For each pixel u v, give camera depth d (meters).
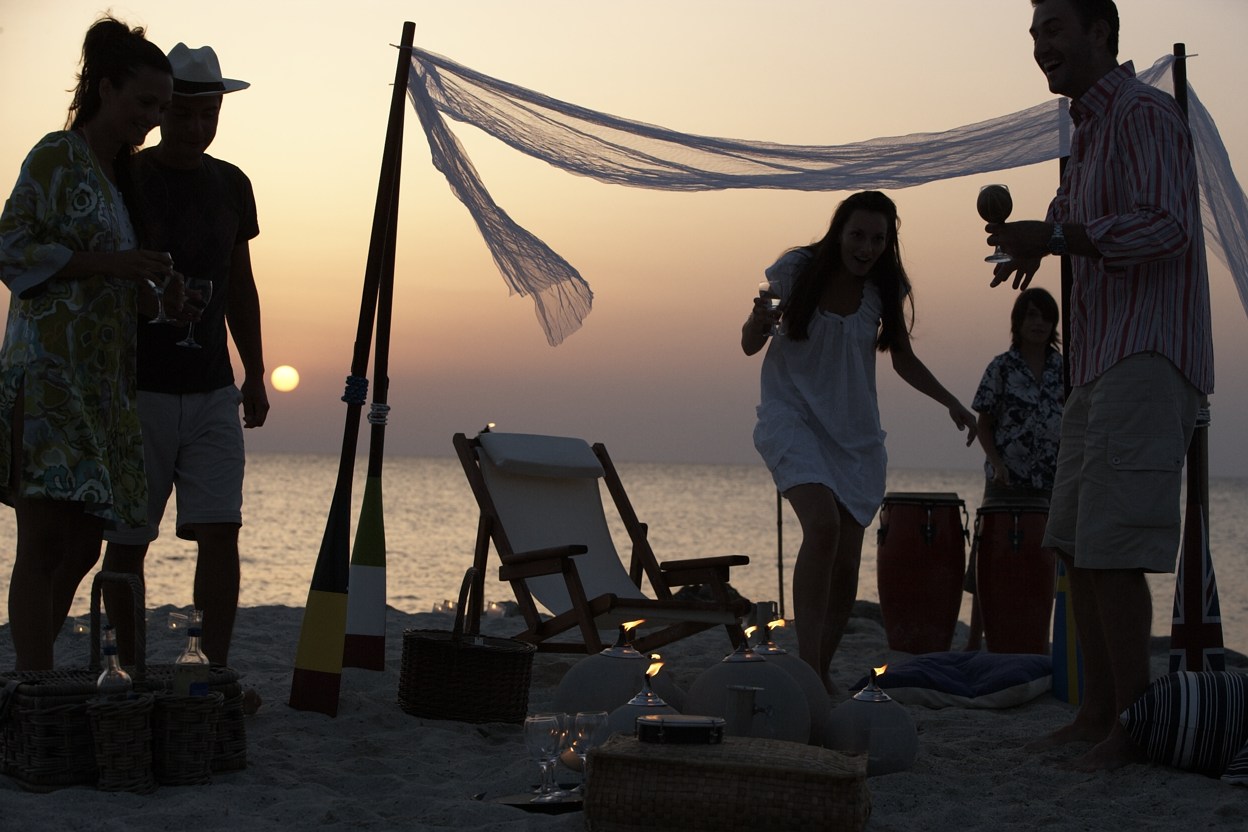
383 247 5.02
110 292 3.80
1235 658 7.41
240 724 3.80
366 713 4.69
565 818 3.31
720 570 5.93
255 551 26.30
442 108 5.16
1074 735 4.47
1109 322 4.10
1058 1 4.17
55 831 3.02
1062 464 4.41
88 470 3.66
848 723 4.00
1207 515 4.70
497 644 5.02
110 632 3.46
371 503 5.48
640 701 3.69
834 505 5.08
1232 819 3.50
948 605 7.29
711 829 3.05
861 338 5.35
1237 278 5.17
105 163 3.97
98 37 3.92
